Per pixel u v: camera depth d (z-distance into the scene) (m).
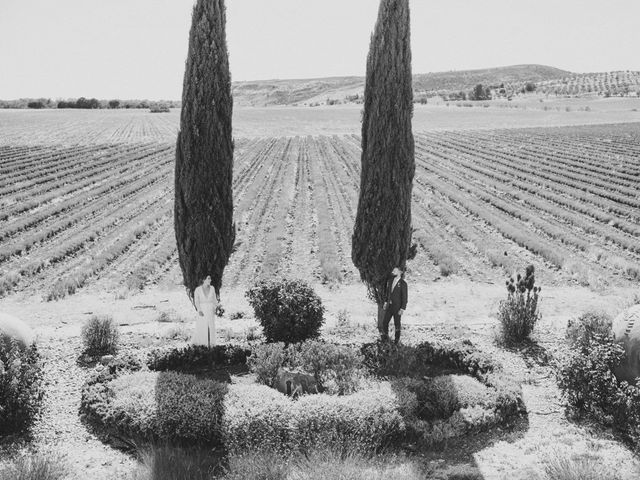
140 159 57.19
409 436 9.36
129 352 12.84
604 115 128.50
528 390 11.37
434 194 38.09
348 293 19.58
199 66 12.62
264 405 9.54
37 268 22.28
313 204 34.78
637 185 38.84
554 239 27.00
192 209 12.97
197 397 9.77
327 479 7.66
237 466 8.16
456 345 12.65
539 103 176.00
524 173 45.25
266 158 56.38
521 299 13.87
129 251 25.16
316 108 164.12
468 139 75.69
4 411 9.53
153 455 8.51
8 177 44.72
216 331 14.34
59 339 14.03
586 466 7.96
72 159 56.84
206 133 12.75
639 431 9.27
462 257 24.19
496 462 8.73
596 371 10.09
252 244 26.12
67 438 9.58
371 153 13.19
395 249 13.29
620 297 18.45
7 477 7.92
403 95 12.99
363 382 11.01
